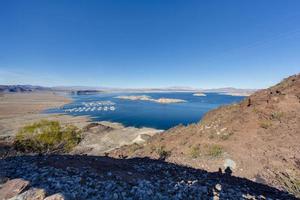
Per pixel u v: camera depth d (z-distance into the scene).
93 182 9.89
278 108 24.33
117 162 14.01
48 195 8.29
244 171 17.92
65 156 13.91
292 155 18.33
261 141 20.83
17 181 9.33
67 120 102.44
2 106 169.25
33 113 132.62
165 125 89.75
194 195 10.02
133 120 103.25
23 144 30.20
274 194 12.91
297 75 30.17
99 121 99.75
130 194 9.34
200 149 22.09
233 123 24.89
